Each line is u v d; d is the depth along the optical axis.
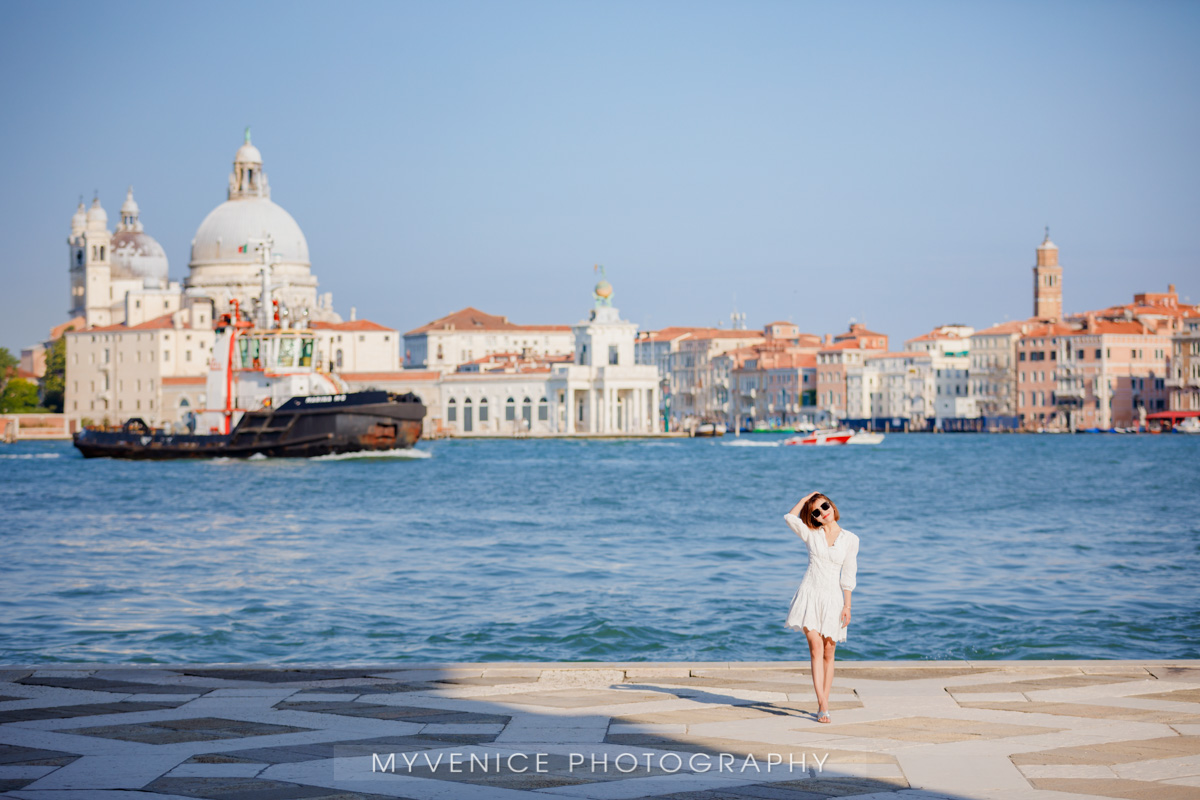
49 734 16.42
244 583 46.66
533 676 20.12
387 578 47.88
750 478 123.19
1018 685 19.20
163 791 13.98
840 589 17.34
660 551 57.00
